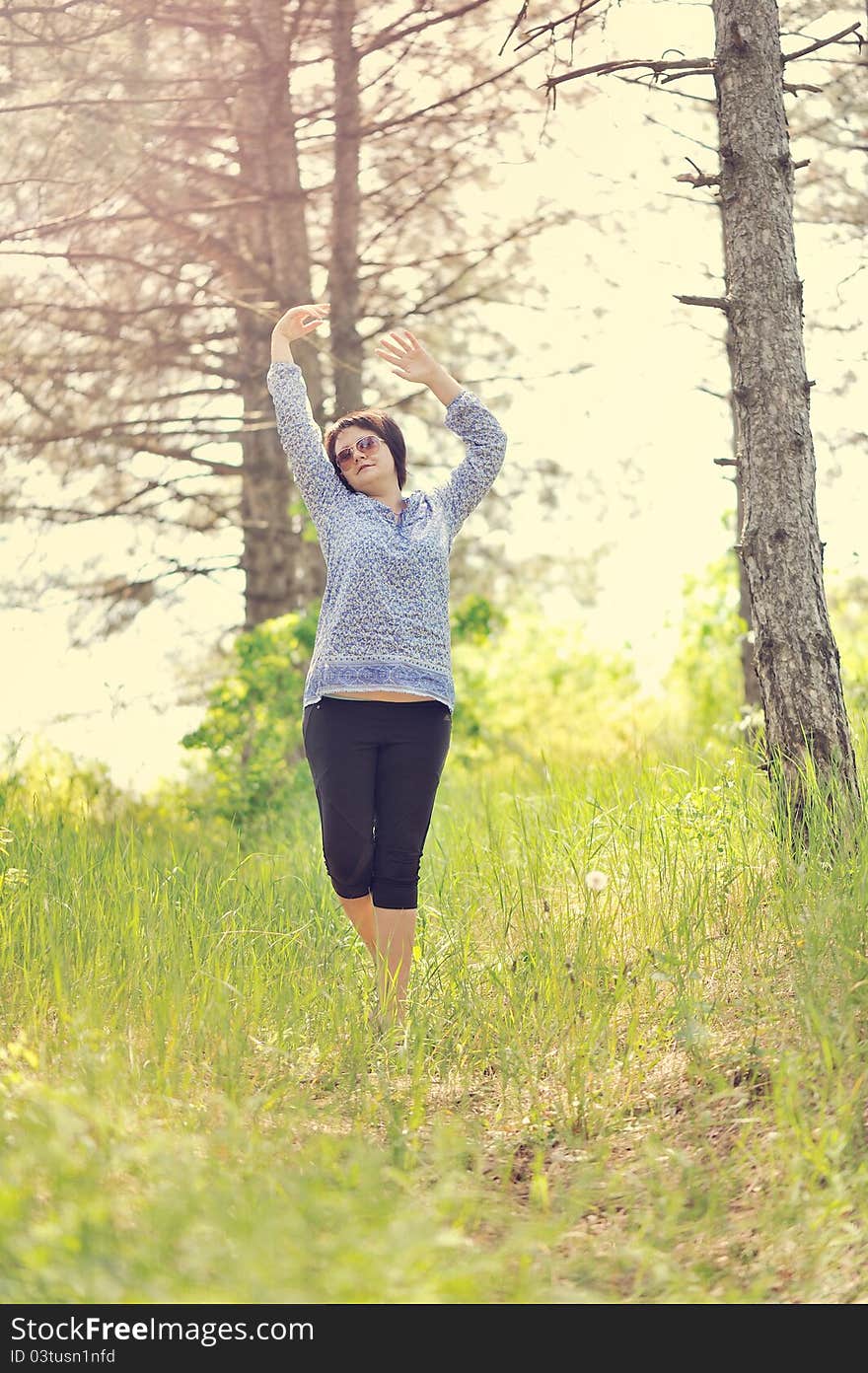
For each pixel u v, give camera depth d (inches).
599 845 189.6
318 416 411.8
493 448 170.4
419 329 458.6
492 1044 141.9
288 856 235.3
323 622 157.2
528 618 589.6
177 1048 129.3
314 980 154.1
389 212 418.6
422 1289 77.0
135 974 148.6
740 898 164.4
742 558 182.1
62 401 432.5
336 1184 99.1
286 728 338.6
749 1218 102.5
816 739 174.9
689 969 145.8
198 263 418.6
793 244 184.7
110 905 173.0
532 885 183.5
